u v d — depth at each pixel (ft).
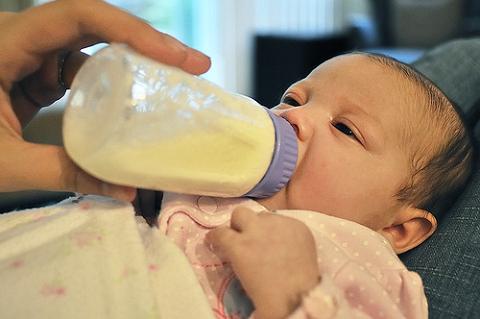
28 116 2.66
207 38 11.38
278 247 2.06
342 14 13.32
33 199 3.90
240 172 2.12
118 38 2.10
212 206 2.43
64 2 2.19
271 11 12.09
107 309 1.97
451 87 3.89
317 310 1.92
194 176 2.01
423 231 2.89
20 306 1.94
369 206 2.67
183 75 2.04
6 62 2.28
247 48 11.87
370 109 2.71
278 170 2.21
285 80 11.52
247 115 2.15
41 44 2.28
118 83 1.83
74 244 2.12
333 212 2.60
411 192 2.79
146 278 2.06
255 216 2.14
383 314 2.23
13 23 2.26
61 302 1.95
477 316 2.46
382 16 11.41
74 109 1.84
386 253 2.47
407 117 2.77
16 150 2.15
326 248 2.33
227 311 2.23
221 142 2.05
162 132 1.91
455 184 3.01
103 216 2.25
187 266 2.18
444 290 2.60
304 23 12.66
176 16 10.90
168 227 2.40
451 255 2.76
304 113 2.65
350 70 2.83
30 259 2.07
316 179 2.56
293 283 2.01
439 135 2.88
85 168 1.86
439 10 11.24
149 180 1.94
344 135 2.65
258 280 2.02
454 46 4.21
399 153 2.73
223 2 11.29
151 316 1.98
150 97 1.90
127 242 2.15
